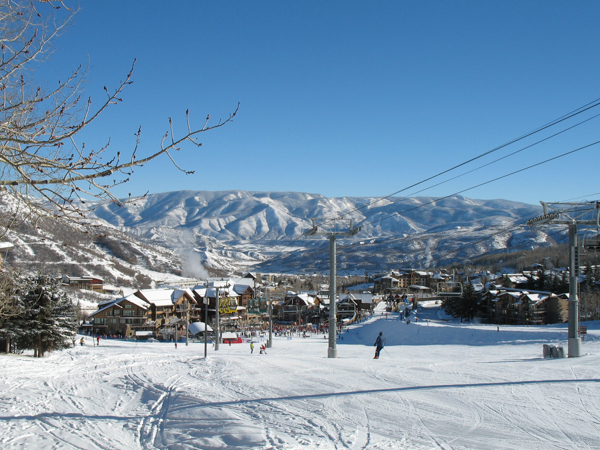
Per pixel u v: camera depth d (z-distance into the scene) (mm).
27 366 26656
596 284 87000
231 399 13938
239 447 9133
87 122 7203
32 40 7266
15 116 7203
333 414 11273
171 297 104250
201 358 29078
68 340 44625
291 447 8883
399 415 10961
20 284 35969
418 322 82625
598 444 8484
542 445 8500
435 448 8562
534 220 22938
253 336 92750
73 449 9906
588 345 32719
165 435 10836
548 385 13609
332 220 29719
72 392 17297
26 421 12391
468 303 95750
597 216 22750
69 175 7176
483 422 10125
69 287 113938
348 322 115938
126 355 39219
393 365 19969
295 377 17328
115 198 7516
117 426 11875
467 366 18844
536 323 79438
